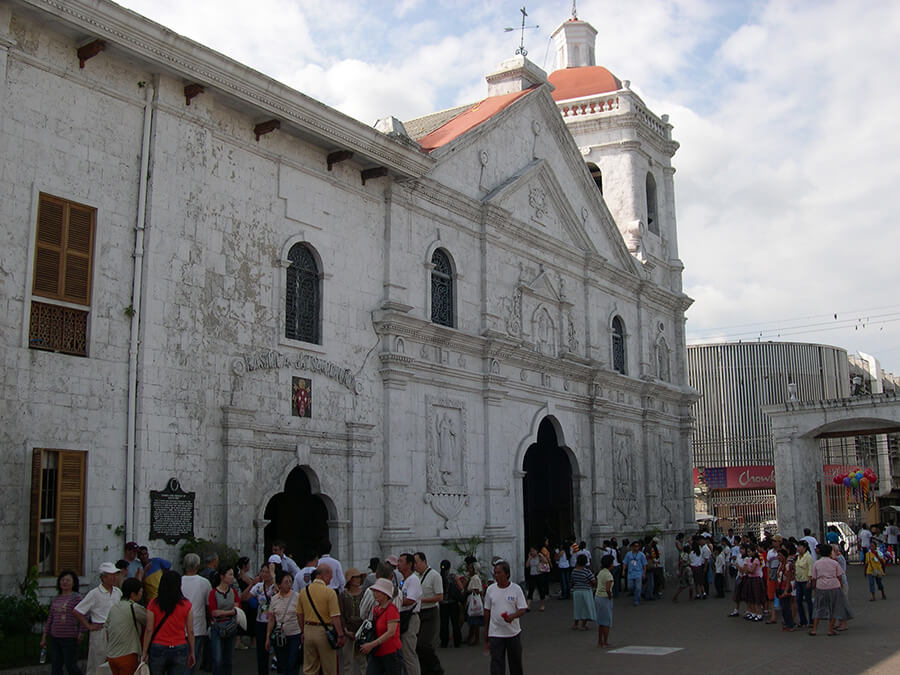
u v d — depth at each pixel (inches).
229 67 785.6
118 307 715.4
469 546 1031.6
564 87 1705.2
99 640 513.7
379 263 982.4
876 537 1525.6
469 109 1318.9
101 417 690.8
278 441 833.5
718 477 2474.2
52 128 687.7
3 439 628.4
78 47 708.0
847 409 1729.8
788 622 824.3
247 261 829.2
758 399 2795.3
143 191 743.7
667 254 1665.8
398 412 965.8
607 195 1601.9
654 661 656.4
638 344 1498.5
